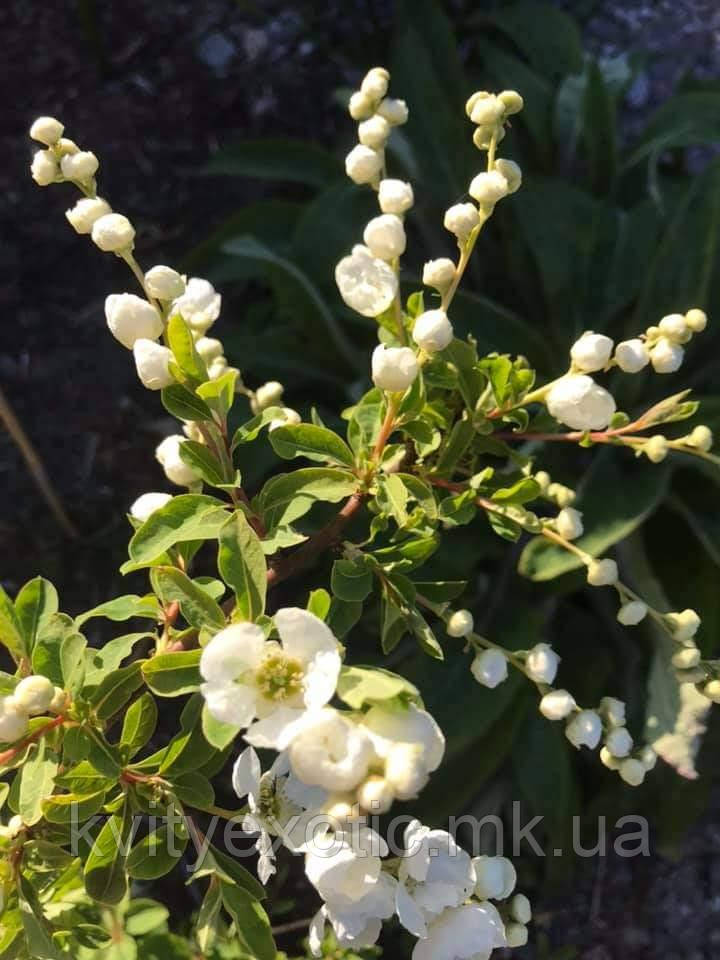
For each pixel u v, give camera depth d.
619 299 0.50
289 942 0.49
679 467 0.48
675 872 0.53
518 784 0.48
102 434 0.60
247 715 0.20
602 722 0.27
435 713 0.42
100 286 0.63
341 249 0.52
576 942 0.52
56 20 0.70
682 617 0.27
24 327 0.62
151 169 0.66
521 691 0.45
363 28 0.69
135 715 0.25
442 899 0.23
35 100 0.67
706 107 0.55
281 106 0.68
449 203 0.53
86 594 0.56
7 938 0.26
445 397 0.30
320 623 0.21
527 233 0.51
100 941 0.31
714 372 0.49
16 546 0.57
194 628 0.24
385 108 0.29
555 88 0.61
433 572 0.44
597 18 0.71
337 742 0.19
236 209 0.66
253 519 0.26
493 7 0.66
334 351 0.52
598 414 0.26
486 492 0.28
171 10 0.70
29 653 0.25
